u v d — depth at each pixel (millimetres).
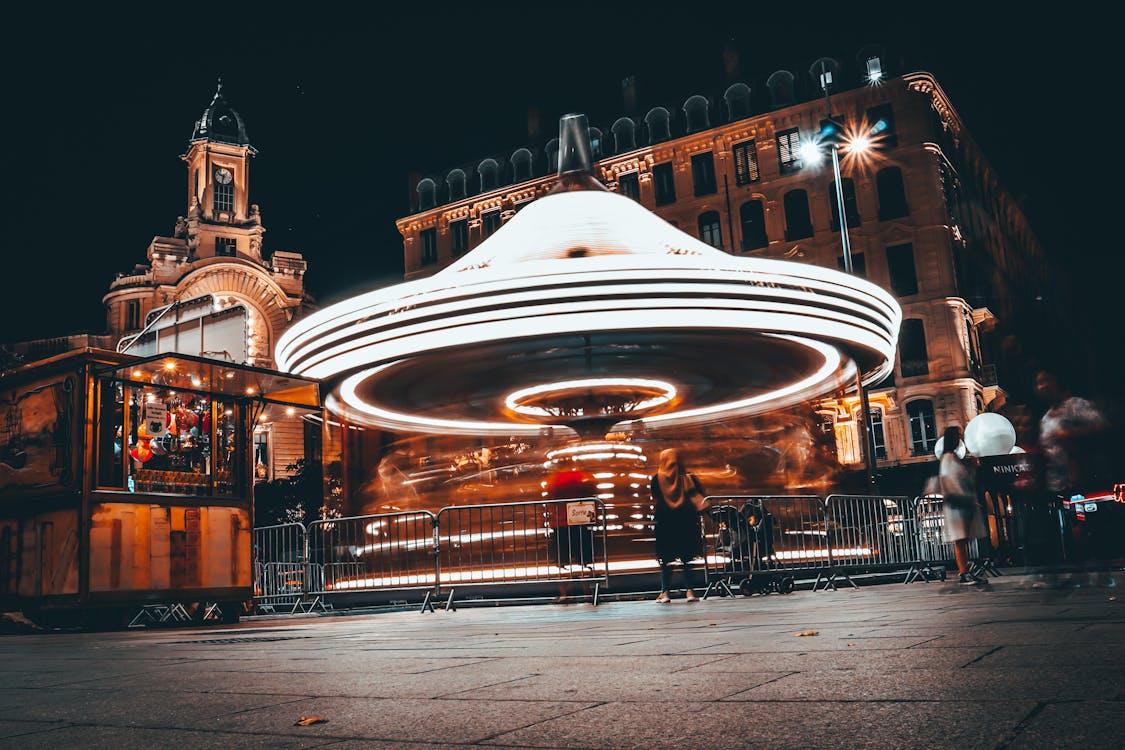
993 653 3482
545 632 6574
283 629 9594
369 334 15688
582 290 14461
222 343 16047
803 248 45062
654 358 16484
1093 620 4781
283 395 13539
